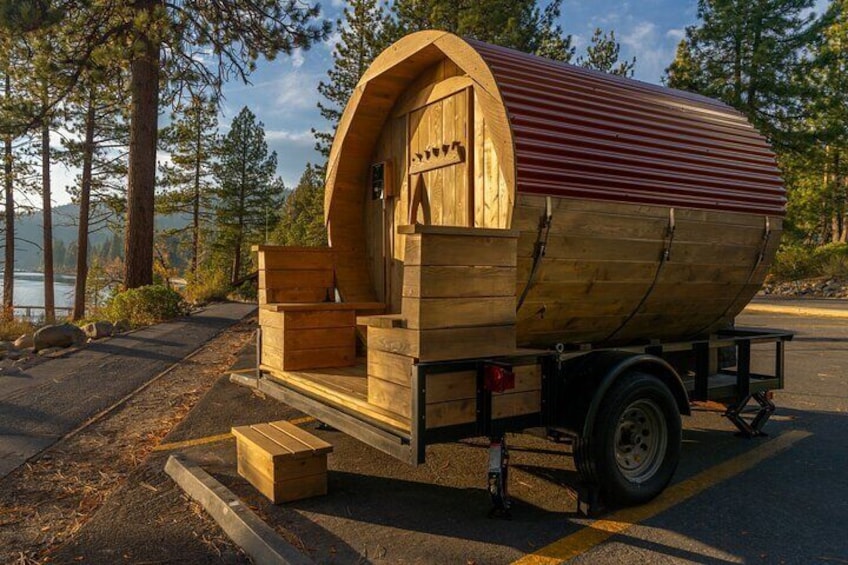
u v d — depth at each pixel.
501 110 3.87
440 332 3.37
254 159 41.97
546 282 3.97
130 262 14.58
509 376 3.37
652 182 4.39
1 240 26.14
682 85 23.19
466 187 4.61
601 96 4.48
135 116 14.41
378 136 5.91
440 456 4.95
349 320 5.46
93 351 9.86
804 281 22.64
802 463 4.88
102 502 3.96
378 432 3.52
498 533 3.52
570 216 3.93
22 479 4.43
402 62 5.02
